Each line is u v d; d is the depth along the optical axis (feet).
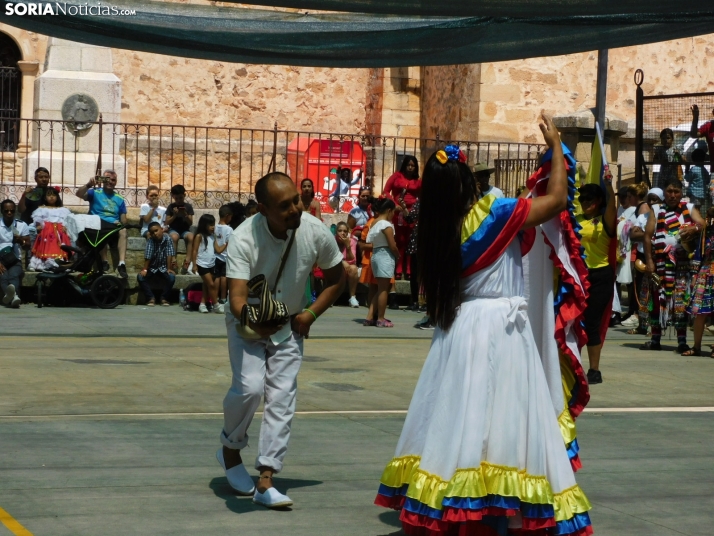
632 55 83.66
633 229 52.39
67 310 54.70
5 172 81.66
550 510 15.90
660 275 45.47
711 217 43.04
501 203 16.51
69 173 68.80
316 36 36.11
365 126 93.25
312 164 74.59
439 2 30.58
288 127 90.58
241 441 19.63
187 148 85.76
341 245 62.64
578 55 81.66
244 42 36.50
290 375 19.31
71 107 69.15
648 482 21.75
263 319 18.39
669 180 58.08
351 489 20.42
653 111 75.00
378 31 35.94
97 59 70.23
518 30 35.65
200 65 87.81
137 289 59.98
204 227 56.08
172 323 50.21
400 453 16.85
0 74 86.89
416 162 63.36
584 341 18.81
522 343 16.53
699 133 57.26
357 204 66.80
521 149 81.00
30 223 57.82
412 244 62.18
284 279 19.44
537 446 16.16
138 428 25.36
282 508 18.83
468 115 82.07
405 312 61.31
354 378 34.65
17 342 40.83
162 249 58.95
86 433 24.58
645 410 30.53
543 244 18.17
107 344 41.24
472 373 16.19
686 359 42.86
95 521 17.56
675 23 34.22
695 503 20.12
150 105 86.74
